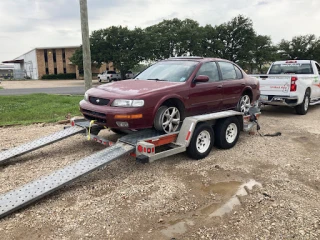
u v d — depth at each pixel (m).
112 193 3.89
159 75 5.72
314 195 3.88
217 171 4.68
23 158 5.27
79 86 29.84
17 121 8.40
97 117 4.75
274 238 2.97
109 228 3.10
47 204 3.59
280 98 9.07
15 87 27.78
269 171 4.70
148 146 4.16
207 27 44.75
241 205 3.62
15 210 3.33
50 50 58.22
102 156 4.26
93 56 39.53
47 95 16.23
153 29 43.84
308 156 5.44
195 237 2.98
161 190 3.98
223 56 46.25
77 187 4.06
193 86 5.25
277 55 48.44
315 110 10.74
